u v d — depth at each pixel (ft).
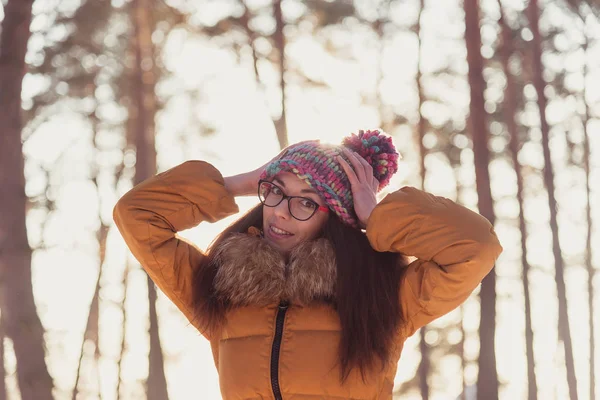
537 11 49.52
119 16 40.96
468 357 52.11
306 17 41.09
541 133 50.57
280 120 40.45
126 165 42.86
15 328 33.83
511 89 49.75
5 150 35.24
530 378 54.03
